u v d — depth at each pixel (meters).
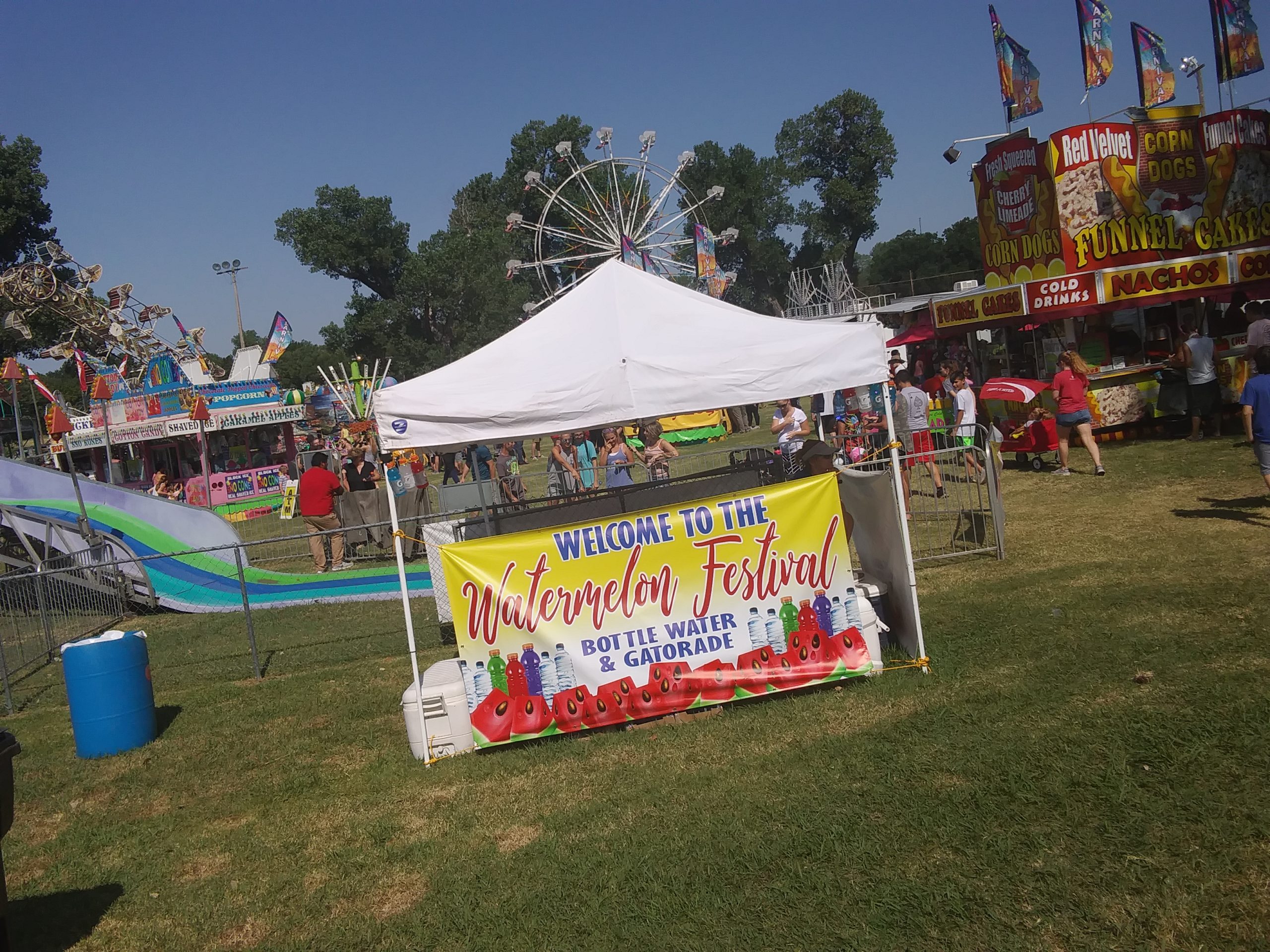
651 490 8.52
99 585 11.95
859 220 92.56
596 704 6.25
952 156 19.06
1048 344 18.19
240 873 5.00
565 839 4.79
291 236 77.69
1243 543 8.42
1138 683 5.57
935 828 4.30
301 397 29.19
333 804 5.76
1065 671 5.96
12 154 50.22
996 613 7.43
